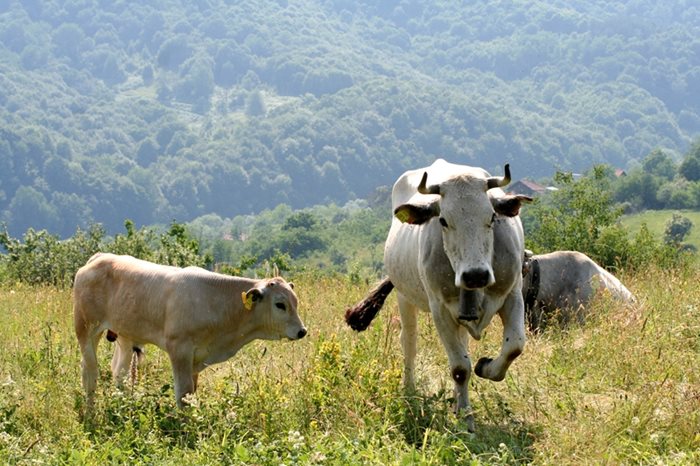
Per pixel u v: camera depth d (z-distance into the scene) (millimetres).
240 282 9414
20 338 12023
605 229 20594
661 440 7684
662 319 10875
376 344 10398
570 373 9555
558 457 7523
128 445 8125
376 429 8227
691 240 70688
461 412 8344
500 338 10992
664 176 114562
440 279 8633
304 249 96188
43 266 22188
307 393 8891
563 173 22750
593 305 11758
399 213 8617
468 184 8305
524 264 10586
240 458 7520
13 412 8727
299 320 9438
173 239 21328
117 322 9664
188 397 8711
